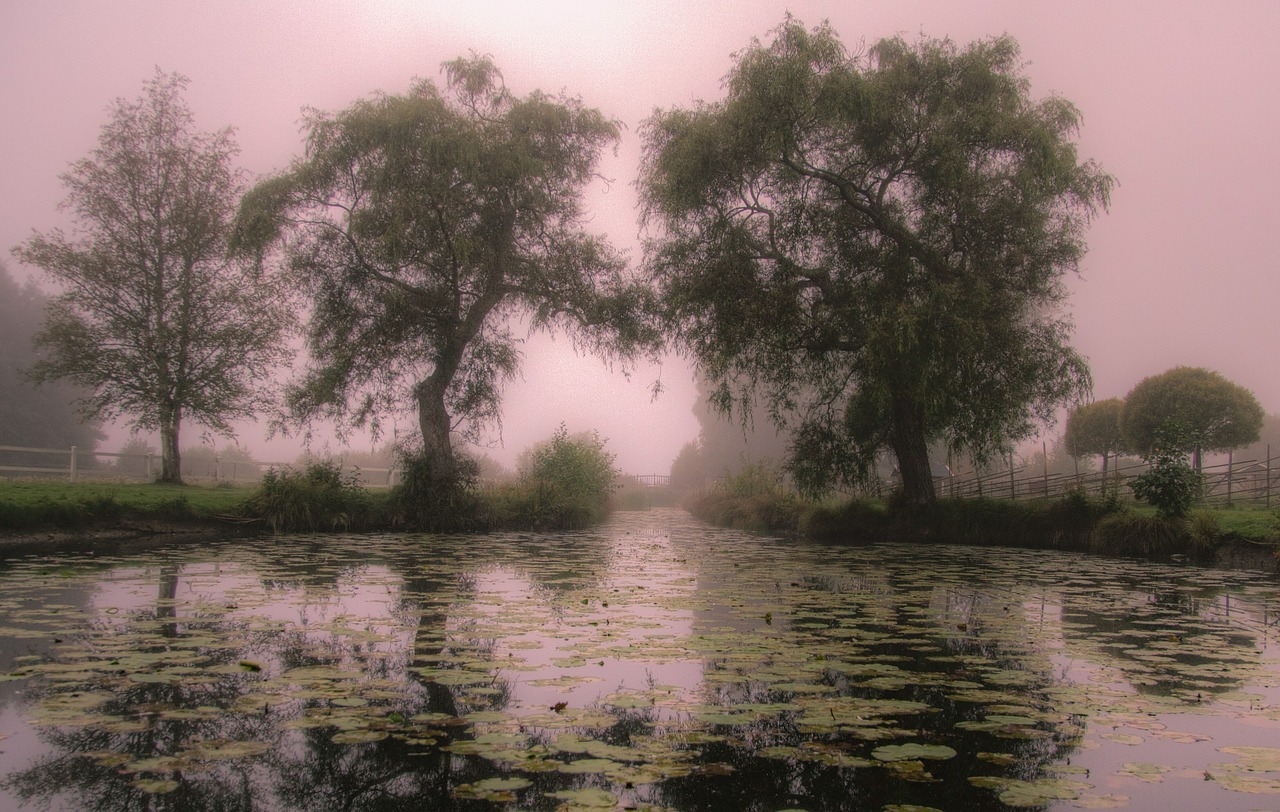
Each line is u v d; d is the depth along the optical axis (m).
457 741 3.11
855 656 4.80
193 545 12.24
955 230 15.84
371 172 16.81
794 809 2.49
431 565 10.12
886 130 15.62
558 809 2.48
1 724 3.24
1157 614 6.72
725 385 17.42
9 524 11.62
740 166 16.00
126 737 3.13
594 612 6.34
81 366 17.59
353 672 4.19
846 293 16.25
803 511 21.22
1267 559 10.98
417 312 17.64
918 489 17.28
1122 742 3.19
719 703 3.71
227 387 18.70
